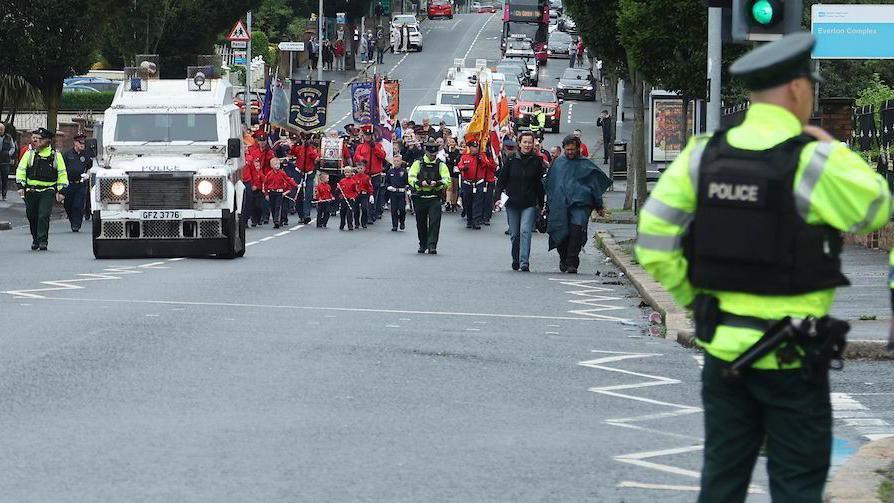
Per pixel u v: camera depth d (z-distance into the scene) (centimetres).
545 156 8812
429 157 6047
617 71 8631
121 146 5841
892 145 6100
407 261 5628
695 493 1834
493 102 8850
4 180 9238
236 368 2772
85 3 10756
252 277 4756
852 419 2373
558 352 3128
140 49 13225
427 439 2145
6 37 10706
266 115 10188
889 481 1762
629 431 2250
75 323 3431
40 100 11388
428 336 3328
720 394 1252
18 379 2612
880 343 2991
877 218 1204
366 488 1827
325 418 2289
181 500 1748
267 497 1770
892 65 11012
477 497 1791
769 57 1219
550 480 1892
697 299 1251
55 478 1858
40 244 6175
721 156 1230
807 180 1204
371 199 8456
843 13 8406
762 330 1218
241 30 11669
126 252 5622
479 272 5166
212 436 2136
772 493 1254
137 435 2136
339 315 3697
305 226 8269
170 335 3231
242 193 6009
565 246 5275
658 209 1247
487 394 2552
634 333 3509
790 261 1208
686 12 6581
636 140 8306
